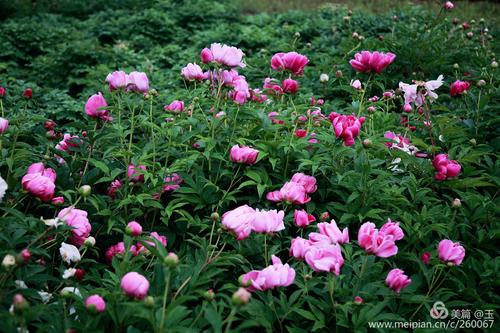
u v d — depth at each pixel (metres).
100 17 7.67
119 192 1.91
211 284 1.62
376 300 1.51
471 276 1.75
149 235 1.75
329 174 2.04
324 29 6.21
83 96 4.28
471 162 2.38
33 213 1.92
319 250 1.40
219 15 7.50
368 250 1.43
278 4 9.41
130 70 4.81
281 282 1.37
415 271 1.74
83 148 2.08
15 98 3.00
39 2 8.47
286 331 1.53
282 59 2.27
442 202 2.18
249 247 1.66
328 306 1.45
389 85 3.80
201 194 1.89
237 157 1.87
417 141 2.27
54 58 5.28
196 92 2.36
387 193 1.92
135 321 1.35
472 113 2.81
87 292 1.42
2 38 5.96
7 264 1.27
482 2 8.80
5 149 1.91
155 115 2.71
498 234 1.87
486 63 3.70
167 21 6.80
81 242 1.64
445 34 4.17
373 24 6.08
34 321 1.43
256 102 2.50
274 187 1.93
